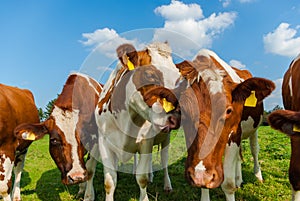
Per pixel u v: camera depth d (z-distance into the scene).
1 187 1.71
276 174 2.33
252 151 2.18
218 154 1.19
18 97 1.98
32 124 1.57
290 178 1.38
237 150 1.38
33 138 1.58
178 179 2.25
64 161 1.56
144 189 1.59
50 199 1.99
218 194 1.90
